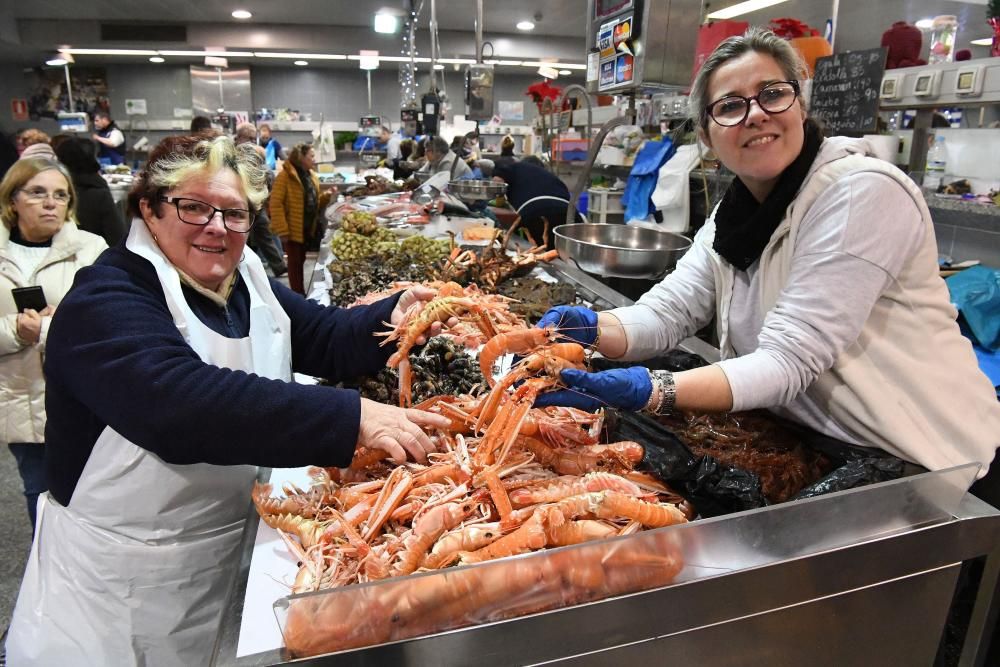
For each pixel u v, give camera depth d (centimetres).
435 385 181
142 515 131
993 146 305
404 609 90
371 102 1420
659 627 106
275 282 189
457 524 112
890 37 348
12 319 221
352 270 326
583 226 285
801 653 121
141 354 114
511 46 1260
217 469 134
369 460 135
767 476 143
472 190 425
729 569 109
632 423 144
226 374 118
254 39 1192
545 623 98
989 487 188
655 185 392
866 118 310
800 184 144
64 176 245
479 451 124
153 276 131
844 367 142
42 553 138
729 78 141
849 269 131
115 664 136
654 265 229
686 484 132
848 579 119
